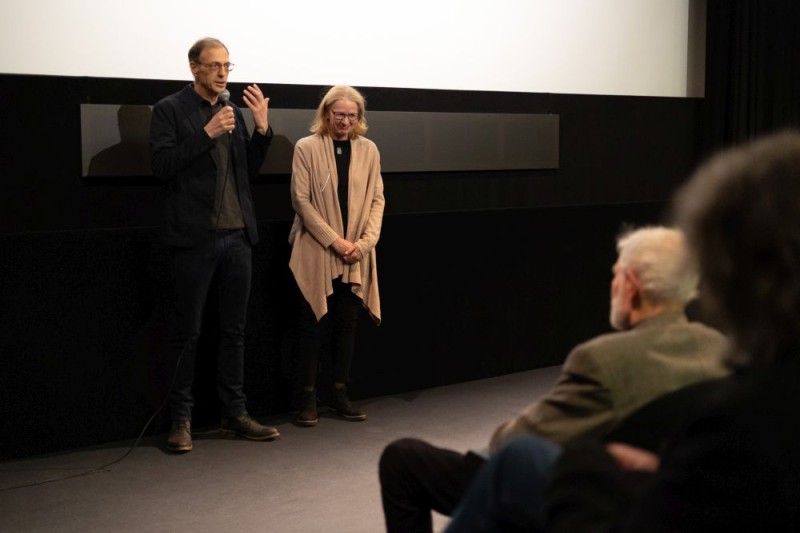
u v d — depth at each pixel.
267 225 4.25
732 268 0.99
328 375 4.53
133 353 3.97
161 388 4.05
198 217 3.76
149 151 3.89
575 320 5.40
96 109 3.76
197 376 4.16
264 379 4.34
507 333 5.14
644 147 5.50
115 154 3.82
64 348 3.81
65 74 3.78
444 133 4.68
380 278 4.63
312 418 4.22
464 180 4.85
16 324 3.70
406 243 4.69
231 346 3.99
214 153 3.79
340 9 4.40
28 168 3.67
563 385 1.83
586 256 5.38
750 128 5.48
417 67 4.67
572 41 5.19
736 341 1.01
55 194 3.74
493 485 1.56
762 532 0.94
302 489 3.43
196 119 3.75
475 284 4.97
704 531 0.96
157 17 3.96
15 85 3.61
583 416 1.79
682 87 5.67
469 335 4.99
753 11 5.41
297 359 4.42
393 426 4.22
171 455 3.81
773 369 0.98
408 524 2.26
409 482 2.22
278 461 3.74
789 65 5.53
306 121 4.26
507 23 4.94
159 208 3.98
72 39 3.78
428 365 4.86
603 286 5.48
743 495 0.95
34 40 3.71
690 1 5.62
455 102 4.74
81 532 3.03
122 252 3.89
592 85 5.30
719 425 0.98
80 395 3.87
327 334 4.49
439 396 4.73
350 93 4.07
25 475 3.57
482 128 4.81
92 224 3.83
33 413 3.78
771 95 5.51
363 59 4.50
